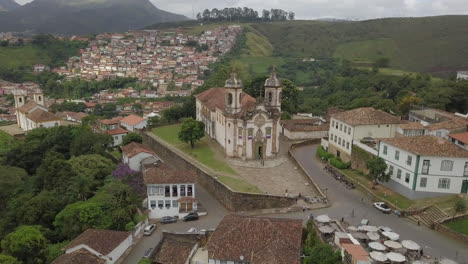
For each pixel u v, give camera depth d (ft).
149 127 386.32
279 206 214.28
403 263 149.07
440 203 199.41
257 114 275.39
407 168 210.18
